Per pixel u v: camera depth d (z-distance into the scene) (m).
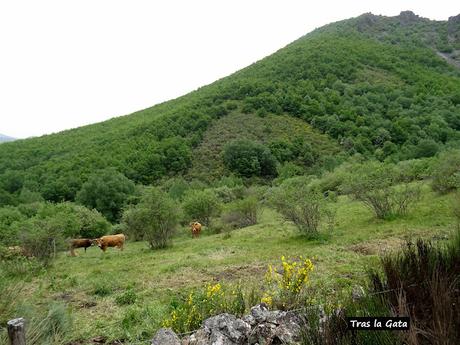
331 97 75.31
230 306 5.44
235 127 69.06
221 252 14.23
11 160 60.28
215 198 28.75
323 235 14.88
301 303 5.18
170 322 5.38
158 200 19.25
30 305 5.80
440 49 135.25
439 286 3.81
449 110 65.56
